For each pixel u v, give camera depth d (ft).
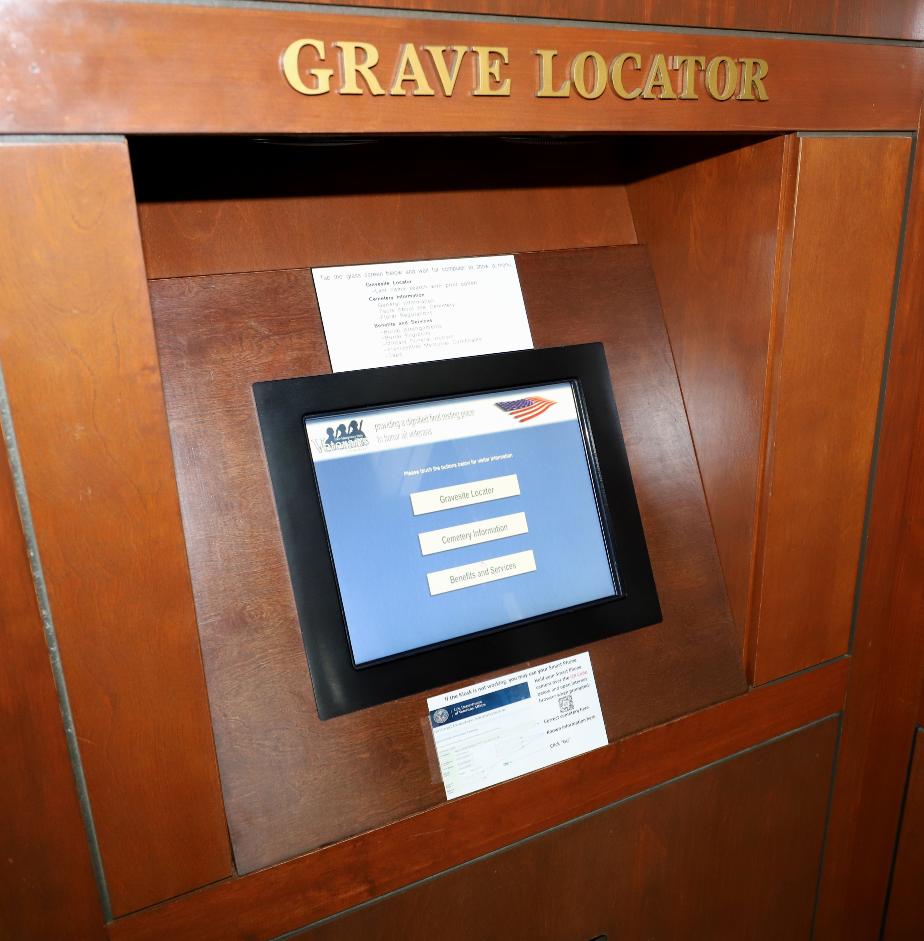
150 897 3.17
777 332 3.86
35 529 2.71
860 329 4.06
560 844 4.02
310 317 3.60
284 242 3.64
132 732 3.00
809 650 4.50
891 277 4.08
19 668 2.77
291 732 3.40
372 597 3.61
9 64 2.40
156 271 3.41
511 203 4.14
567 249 4.24
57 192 2.53
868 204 3.89
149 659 2.96
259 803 3.33
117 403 2.73
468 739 3.72
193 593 3.05
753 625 4.28
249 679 3.35
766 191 3.75
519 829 3.87
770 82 3.54
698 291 4.19
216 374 3.41
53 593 2.77
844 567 4.47
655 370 4.33
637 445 4.23
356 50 2.82
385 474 3.69
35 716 2.83
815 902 5.13
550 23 3.11
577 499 4.07
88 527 2.78
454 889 3.79
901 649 4.75
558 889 4.10
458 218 4.00
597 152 4.40
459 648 3.72
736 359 4.05
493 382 3.90
